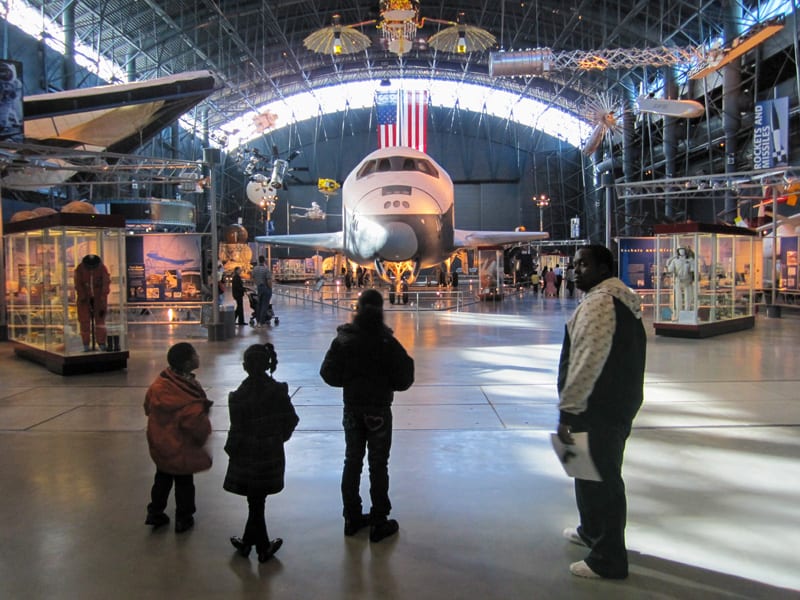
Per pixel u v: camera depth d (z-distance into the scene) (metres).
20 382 8.60
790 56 27.33
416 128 38.00
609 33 40.44
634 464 4.84
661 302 14.14
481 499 4.20
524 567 3.22
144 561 3.32
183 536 3.64
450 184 21.97
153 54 38.44
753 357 10.34
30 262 10.29
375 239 17.95
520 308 22.17
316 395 7.59
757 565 3.20
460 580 3.08
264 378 3.38
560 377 3.24
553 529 3.70
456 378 8.67
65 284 9.03
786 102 22.97
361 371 3.64
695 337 12.76
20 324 11.28
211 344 12.62
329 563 3.28
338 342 3.72
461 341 12.68
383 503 3.58
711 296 13.36
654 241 19.70
